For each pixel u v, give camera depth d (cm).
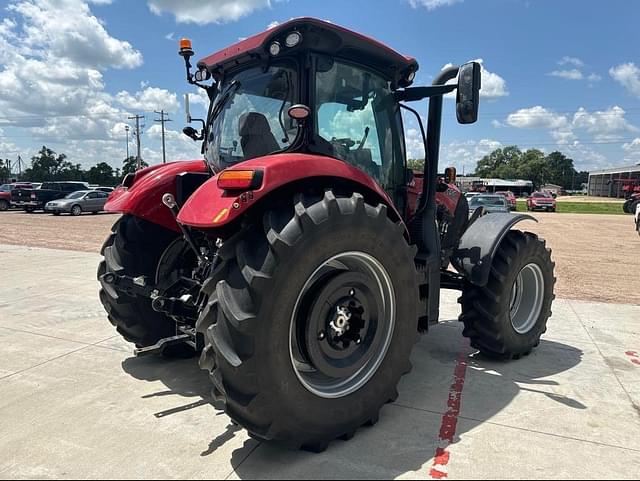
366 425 272
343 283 255
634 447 254
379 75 323
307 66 276
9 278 698
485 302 364
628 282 756
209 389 325
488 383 337
